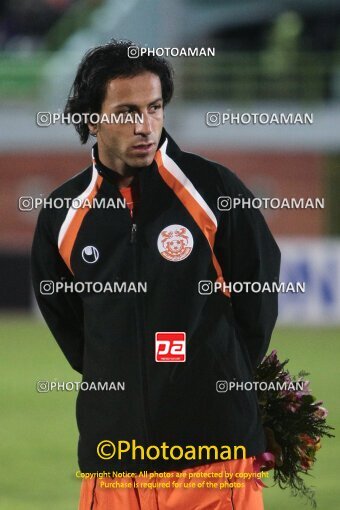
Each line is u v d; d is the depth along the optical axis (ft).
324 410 48.32
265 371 47.67
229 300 43.98
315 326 253.85
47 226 45.29
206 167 43.65
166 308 42.91
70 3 342.03
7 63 307.37
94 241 43.68
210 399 43.04
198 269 42.98
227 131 299.17
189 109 297.94
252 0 356.79
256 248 43.62
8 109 300.20
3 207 304.50
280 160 302.04
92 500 44.47
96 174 44.01
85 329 44.32
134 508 43.91
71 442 115.75
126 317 43.06
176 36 305.94
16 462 104.47
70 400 147.54
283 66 311.88
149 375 42.91
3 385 160.66
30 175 303.07
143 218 43.19
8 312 279.28
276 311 45.01
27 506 85.30
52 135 300.40
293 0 355.77
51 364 183.73
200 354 42.91
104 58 42.91
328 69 311.06
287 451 47.80
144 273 43.04
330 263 261.44
